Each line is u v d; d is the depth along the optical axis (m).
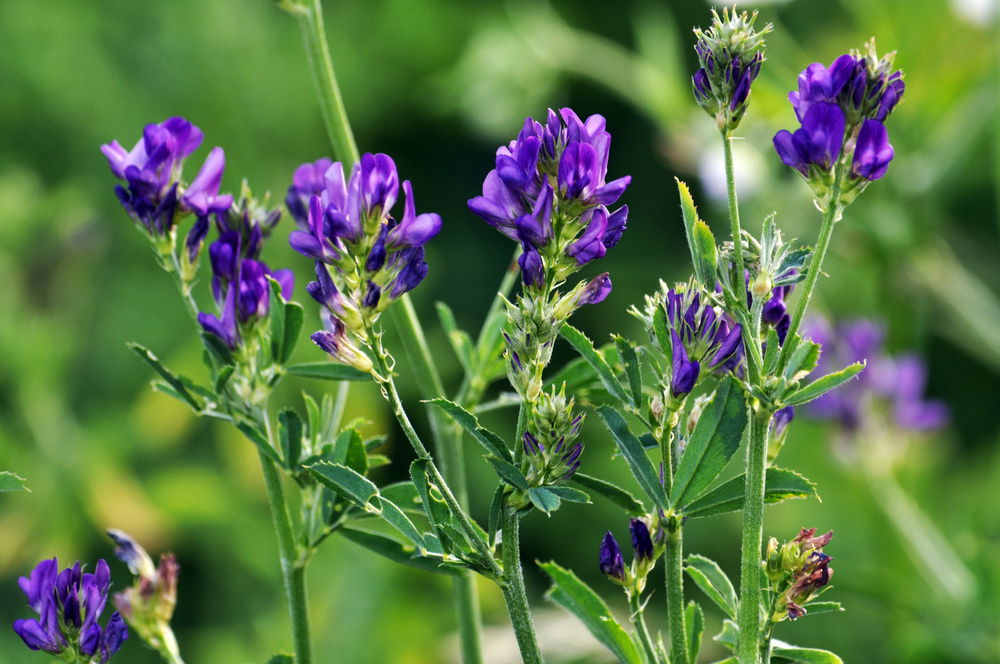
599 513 2.99
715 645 1.65
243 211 0.78
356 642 1.65
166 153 0.77
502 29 2.02
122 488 2.29
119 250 2.99
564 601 0.76
